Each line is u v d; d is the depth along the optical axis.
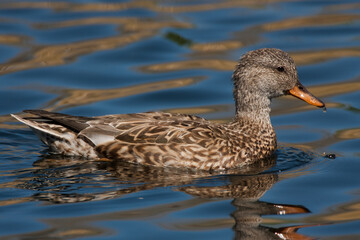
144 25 24.34
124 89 19.80
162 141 14.19
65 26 24.00
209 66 21.19
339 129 17.08
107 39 23.08
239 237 10.94
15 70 20.61
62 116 14.61
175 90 19.64
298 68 20.95
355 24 24.41
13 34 23.12
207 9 26.22
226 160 14.31
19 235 10.96
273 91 15.15
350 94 19.19
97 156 14.48
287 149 15.77
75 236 10.94
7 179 13.42
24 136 16.38
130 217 11.69
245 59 15.22
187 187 13.18
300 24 24.52
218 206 12.22
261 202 12.46
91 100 18.97
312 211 12.09
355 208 12.17
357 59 21.45
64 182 13.29
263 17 25.27
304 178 13.75
